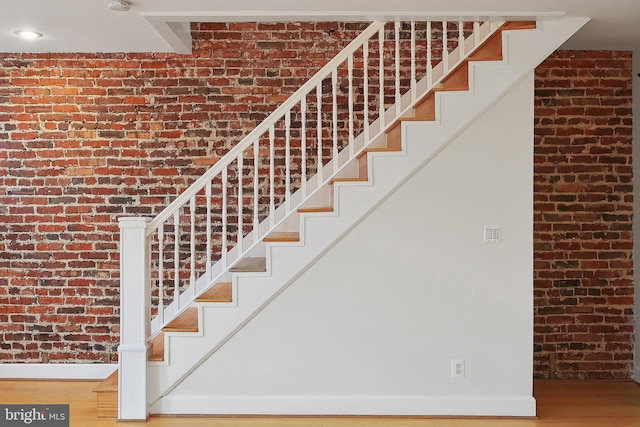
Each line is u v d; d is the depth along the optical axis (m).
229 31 5.42
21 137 5.45
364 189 4.45
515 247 4.48
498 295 4.48
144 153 5.44
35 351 5.46
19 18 4.32
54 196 5.46
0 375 5.43
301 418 4.46
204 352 4.49
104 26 4.53
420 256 4.49
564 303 5.42
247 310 4.48
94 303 5.46
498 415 4.47
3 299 5.46
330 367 4.51
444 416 4.48
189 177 5.43
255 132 4.55
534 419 4.44
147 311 4.55
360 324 4.51
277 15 4.09
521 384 4.48
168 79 5.43
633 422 4.38
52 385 5.28
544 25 4.36
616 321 5.42
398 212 4.49
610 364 5.42
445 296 4.50
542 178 5.43
